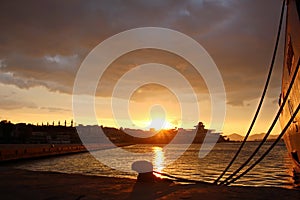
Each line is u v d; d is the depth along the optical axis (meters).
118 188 8.38
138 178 9.95
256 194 7.39
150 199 6.77
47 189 8.22
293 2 10.12
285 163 54.03
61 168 49.06
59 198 6.95
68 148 98.56
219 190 8.05
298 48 10.56
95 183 9.43
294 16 10.24
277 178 30.06
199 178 32.44
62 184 9.16
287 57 13.06
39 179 10.45
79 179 10.41
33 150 67.88
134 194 7.43
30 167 51.22
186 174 37.50
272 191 7.84
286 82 15.04
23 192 7.77
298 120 13.26
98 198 6.93
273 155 89.06
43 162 62.75
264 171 38.59
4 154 53.25
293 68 11.96
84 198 6.93
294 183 25.97
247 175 34.03
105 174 37.81
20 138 172.38
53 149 83.12
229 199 6.72
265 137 10.12
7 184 9.19
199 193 7.55
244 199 6.72
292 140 16.94
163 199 6.75
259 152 117.50
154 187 8.61
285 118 17.52
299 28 9.91
